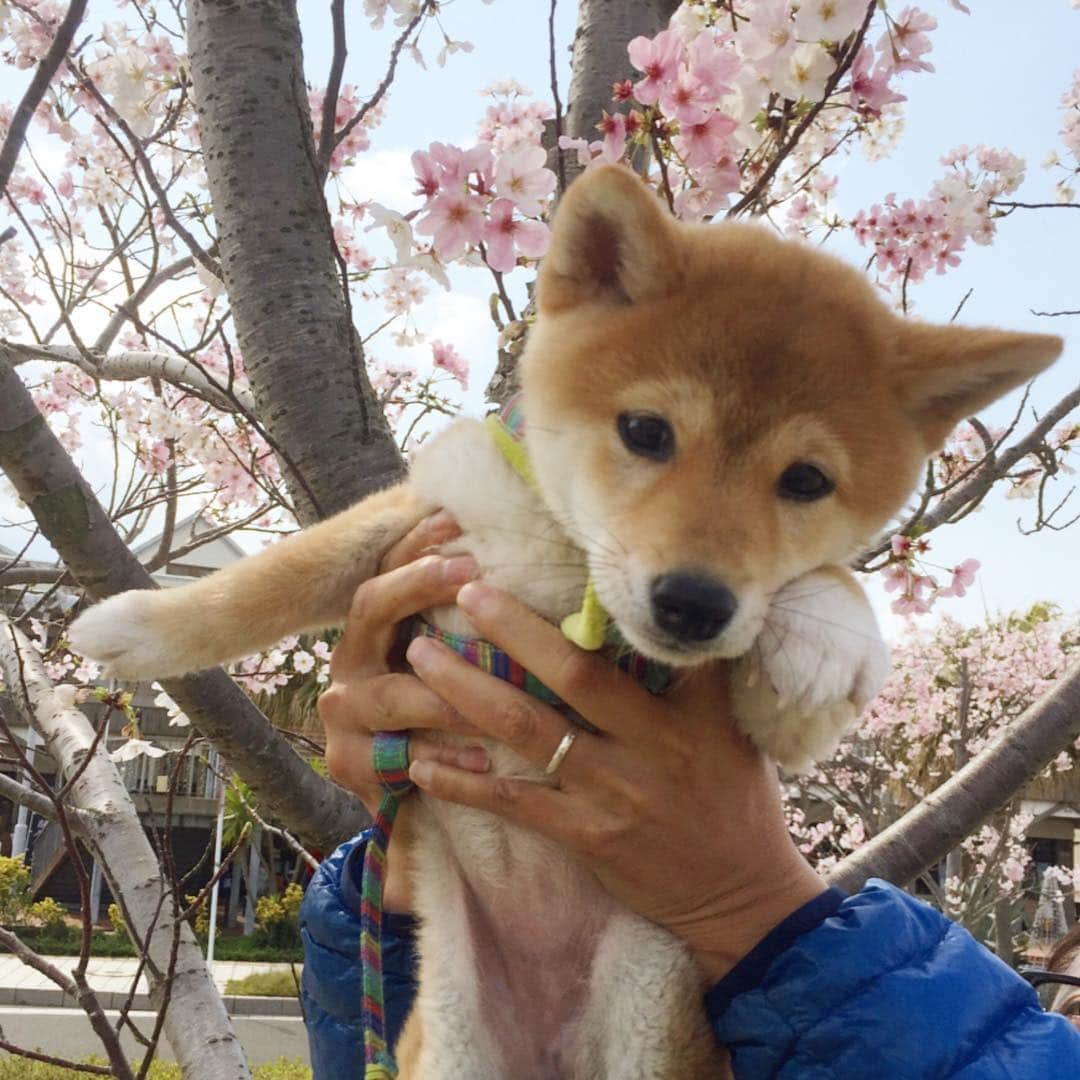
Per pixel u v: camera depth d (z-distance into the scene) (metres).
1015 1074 0.33
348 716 0.45
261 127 0.63
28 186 1.30
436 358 1.28
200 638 0.48
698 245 0.44
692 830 0.38
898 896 0.39
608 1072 0.44
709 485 0.39
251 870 3.93
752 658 0.40
